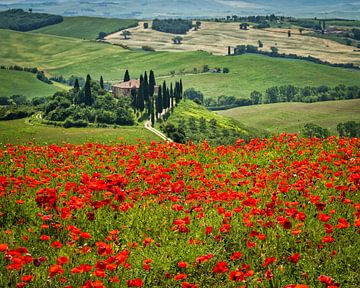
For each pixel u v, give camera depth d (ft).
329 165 95.40
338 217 68.03
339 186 71.82
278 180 83.05
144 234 63.98
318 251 60.18
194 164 93.50
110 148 110.63
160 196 72.49
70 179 85.97
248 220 61.41
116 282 51.72
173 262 57.47
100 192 75.77
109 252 52.34
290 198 76.48
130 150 111.65
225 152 112.57
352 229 64.59
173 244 60.85
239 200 72.95
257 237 61.16
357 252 59.11
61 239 62.95
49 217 61.21
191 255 58.18
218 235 61.52
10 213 69.82
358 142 117.60
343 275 55.52
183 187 79.15
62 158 104.58
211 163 104.83
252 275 52.11
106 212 70.18
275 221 65.46
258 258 59.16
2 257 54.85
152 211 70.44
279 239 62.54
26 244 60.85
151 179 76.64
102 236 64.80
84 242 63.00
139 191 75.15
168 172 92.17
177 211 70.44
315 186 78.48
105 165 95.66
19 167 92.07
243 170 85.51
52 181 83.71
